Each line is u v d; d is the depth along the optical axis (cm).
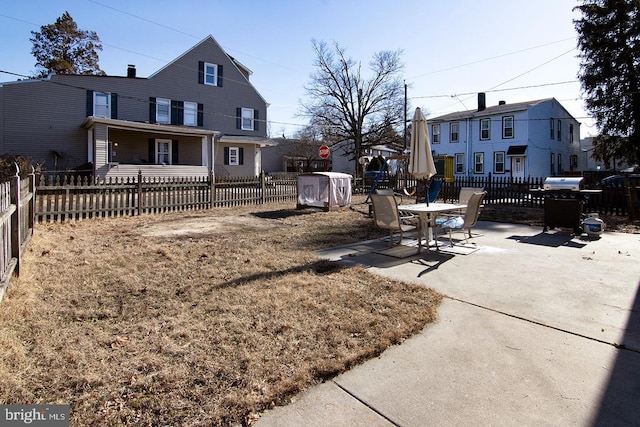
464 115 3177
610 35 2352
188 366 280
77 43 3769
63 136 2136
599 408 235
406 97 3153
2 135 1986
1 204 393
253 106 2817
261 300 408
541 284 475
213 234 800
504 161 2953
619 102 2381
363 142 4038
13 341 303
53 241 682
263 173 1448
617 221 1013
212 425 222
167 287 448
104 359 286
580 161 3891
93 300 404
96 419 222
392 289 450
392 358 300
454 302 417
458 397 248
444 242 743
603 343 319
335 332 336
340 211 1235
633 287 459
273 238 764
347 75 3912
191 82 2536
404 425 222
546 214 854
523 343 322
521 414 230
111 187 1008
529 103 2952
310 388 261
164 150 2395
